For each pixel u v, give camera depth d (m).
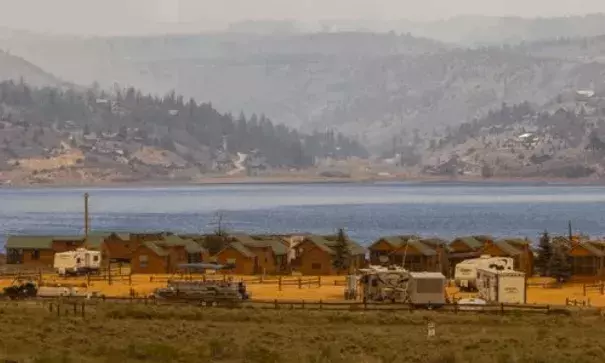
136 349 130.50
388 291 195.25
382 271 197.75
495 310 181.88
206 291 191.50
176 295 192.25
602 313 182.25
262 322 165.75
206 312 172.62
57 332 145.50
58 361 121.56
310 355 127.31
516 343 140.25
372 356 128.38
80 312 171.25
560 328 162.00
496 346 137.12
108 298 194.25
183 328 151.62
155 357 127.31
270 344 137.25
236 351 129.75
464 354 129.62
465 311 181.50
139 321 163.12
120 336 142.62
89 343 135.25
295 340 141.38
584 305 196.38
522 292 198.00
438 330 156.88
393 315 173.50
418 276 187.25
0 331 144.38
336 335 147.12
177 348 131.75
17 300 193.00
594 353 131.12
